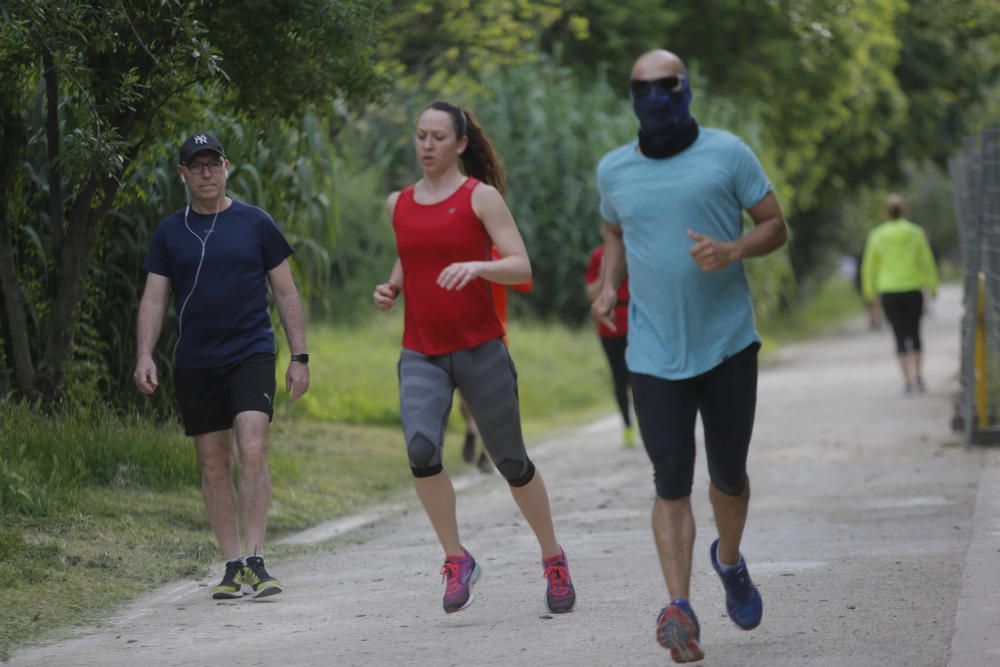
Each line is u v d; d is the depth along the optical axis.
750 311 17.62
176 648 19.19
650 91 17.11
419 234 19.91
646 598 21.25
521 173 85.50
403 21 57.38
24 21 25.72
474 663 17.75
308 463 37.81
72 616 21.27
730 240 17.34
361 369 57.47
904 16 114.38
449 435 48.31
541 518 20.61
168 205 35.62
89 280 33.75
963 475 34.00
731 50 95.94
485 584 23.12
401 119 74.19
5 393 31.36
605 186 17.80
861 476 34.91
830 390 62.22
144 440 30.89
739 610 18.31
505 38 63.88
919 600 20.20
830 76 98.88
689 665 17.11
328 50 31.17
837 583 21.70
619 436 49.31
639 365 17.50
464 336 20.05
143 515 27.86
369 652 18.61
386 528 30.45
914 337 58.41
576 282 87.06
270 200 38.50
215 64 27.55
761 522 28.52
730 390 17.42
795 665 16.92
